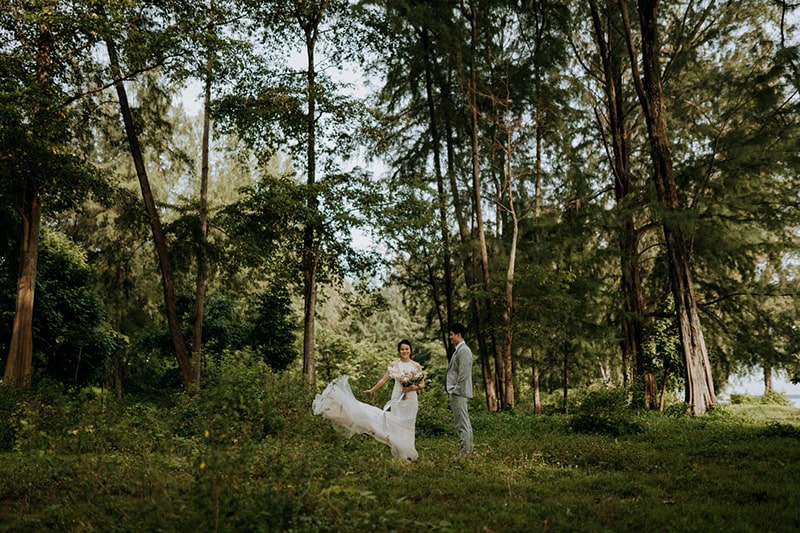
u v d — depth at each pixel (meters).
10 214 18.39
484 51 22.34
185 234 18.44
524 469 7.24
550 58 21.86
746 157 17.98
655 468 7.34
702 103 21.56
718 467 7.40
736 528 4.45
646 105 18.19
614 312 21.47
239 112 18.56
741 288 20.75
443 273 24.67
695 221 17.23
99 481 5.26
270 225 18.66
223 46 16.69
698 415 16.39
